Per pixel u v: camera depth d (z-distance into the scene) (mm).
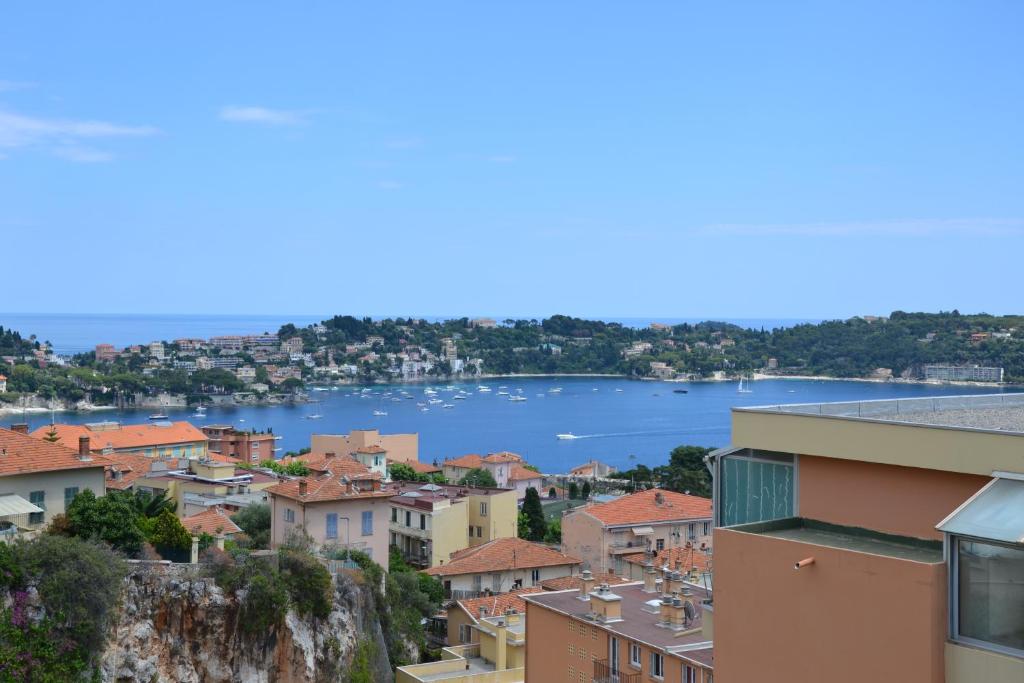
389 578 76625
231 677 57438
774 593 17375
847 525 19219
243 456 190625
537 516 128250
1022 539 14102
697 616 48062
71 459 63344
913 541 17984
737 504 22094
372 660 65562
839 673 16203
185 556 63281
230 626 57969
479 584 90375
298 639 60500
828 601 16422
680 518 105062
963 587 14953
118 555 55844
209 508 94000
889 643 15477
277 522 83438
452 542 112125
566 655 49844
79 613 50656
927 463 17469
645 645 44375
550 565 94438
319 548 76500
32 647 48594
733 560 18203
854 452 18734
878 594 15672
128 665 53250
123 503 61406
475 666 68562
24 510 57531
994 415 22984
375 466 162875
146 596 55656
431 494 118938
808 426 19625
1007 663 14234
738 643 18000
